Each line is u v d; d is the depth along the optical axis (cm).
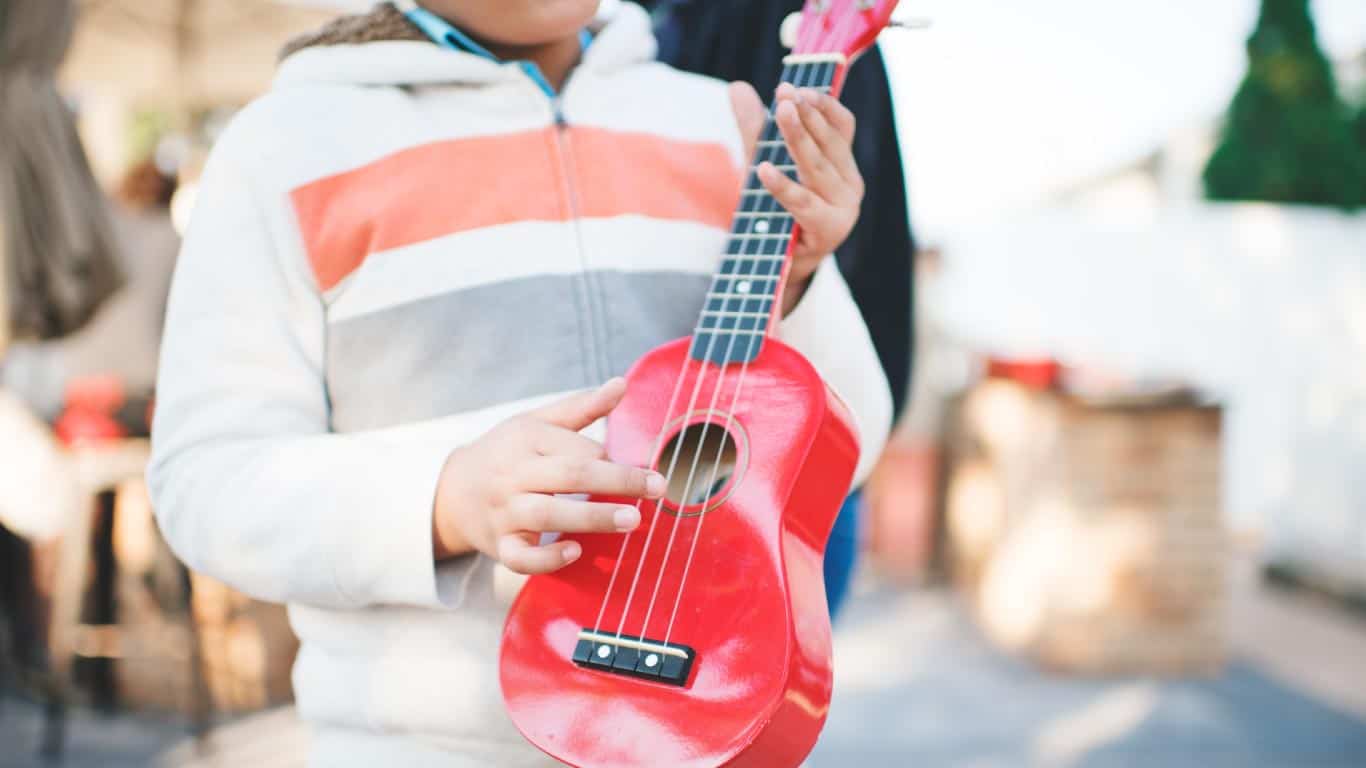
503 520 82
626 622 83
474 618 94
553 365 98
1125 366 622
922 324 534
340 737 98
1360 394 513
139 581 326
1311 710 373
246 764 306
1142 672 406
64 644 320
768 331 93
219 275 96
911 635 451
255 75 446
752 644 79
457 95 104
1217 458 403
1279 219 572
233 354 95
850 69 146
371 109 101
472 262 98
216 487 91
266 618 332
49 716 315
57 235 348
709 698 79
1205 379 602
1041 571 411
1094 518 403
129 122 784
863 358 107
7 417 343
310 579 89
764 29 149
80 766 305
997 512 449
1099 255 630
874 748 336
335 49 103
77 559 322
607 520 79
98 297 360
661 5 156
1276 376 580
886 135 150
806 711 80
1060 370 430
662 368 94
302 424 97
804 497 86
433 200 99
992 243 658
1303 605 508
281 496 90
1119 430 399
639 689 81
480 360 97
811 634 81
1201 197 881
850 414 92
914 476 530
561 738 81
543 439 83
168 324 98
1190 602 406
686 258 106
